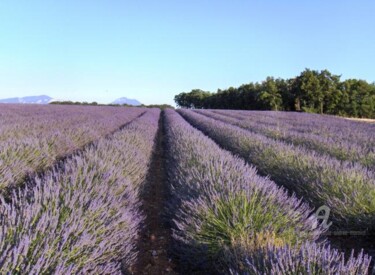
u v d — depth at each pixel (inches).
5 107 998.4
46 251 78.3
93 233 99.7
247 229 122.2
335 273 83.9
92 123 551.2
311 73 2123.5
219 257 120.0
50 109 1062.4
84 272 83.6
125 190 163.2
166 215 176.4
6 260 71.9
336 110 2137.1
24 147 220.2
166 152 416.2
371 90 2094.0
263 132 524.7
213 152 252.7
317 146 355.3
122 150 242.2
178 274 128.8
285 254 89.9
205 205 132.5
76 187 137.3
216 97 2920.8
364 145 355.9
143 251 147.7
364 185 178.5
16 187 169.3
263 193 138.1
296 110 2177.7
